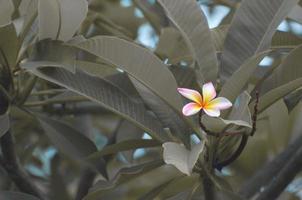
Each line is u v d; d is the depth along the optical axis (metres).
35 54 1.77
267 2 1.86
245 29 1.86
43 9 1.74
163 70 1.71
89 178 2.37
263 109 1.75
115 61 1.72
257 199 2.07
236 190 2.38
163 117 1.79
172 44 2.10
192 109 1.61
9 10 1.74
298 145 2.30
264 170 2.32
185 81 1.98
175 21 1.81
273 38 1.98
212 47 1.81
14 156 2.00
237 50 1.85
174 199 1.91
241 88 1.70
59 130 1.99
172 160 1.55
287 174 2.04
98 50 1.72
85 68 1.89
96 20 2.37
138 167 1.81
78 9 1.74
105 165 1.96
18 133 2.44
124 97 1.80
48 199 2.29
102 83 1.80
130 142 1.81
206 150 1.75
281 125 1.97
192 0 1.81
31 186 2.02
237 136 1.77
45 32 1.77
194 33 1.81
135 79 1.77
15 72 1.88
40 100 2.10
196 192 2.05
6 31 1.78
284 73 1.81
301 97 1.93
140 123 1.78
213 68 1.81
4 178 2.23
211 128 1.66
